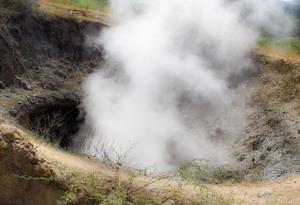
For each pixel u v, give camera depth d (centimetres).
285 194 471
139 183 495
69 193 403
